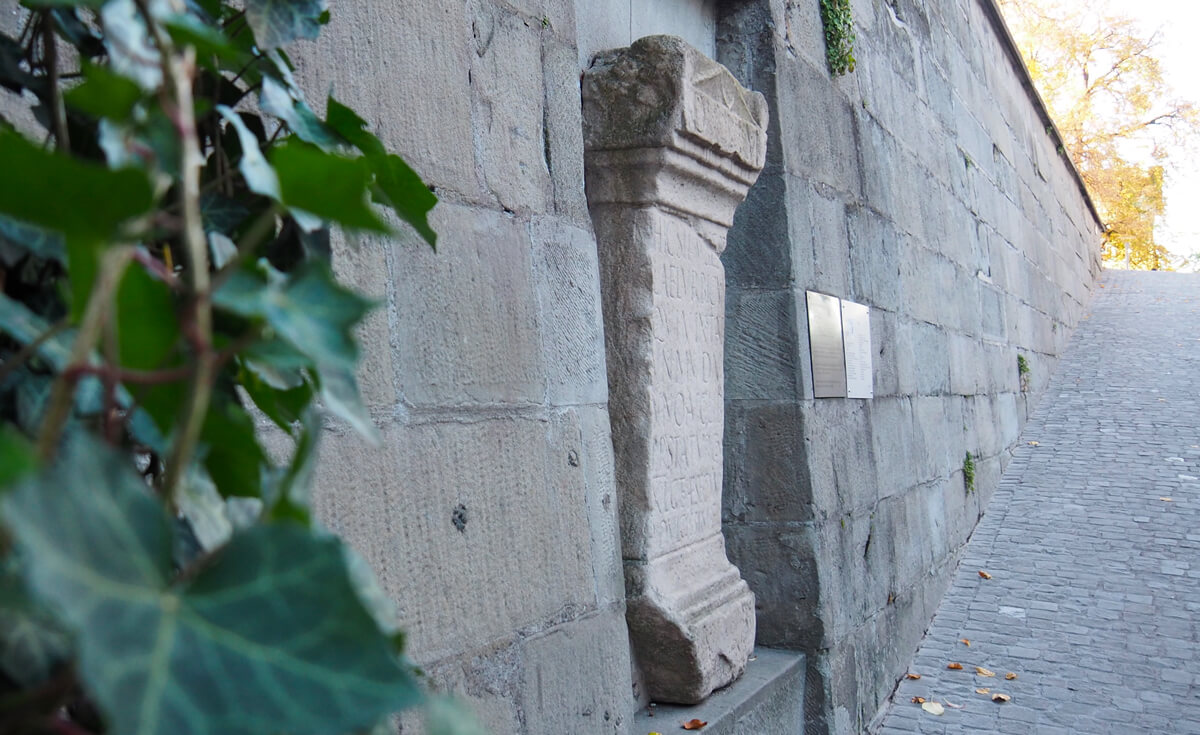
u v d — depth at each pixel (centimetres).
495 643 219
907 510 556
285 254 91
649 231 324
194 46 61
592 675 254
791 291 416
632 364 322
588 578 257
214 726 41
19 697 46
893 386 547
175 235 81
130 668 39
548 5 268
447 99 222
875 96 573
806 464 412
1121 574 671
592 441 266
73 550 38
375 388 194
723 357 389
